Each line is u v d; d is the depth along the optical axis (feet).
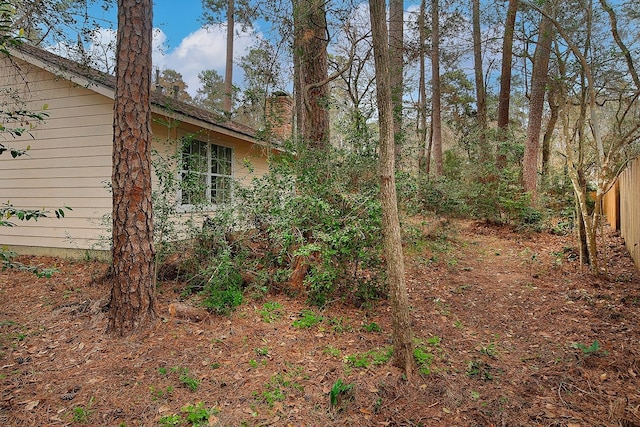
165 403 8.32
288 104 21.22
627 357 10.04
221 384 9.09
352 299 14.62
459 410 8.17
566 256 21.93
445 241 26.50
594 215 17.58
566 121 18.70
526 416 7.91
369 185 15.52
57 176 22.43
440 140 46.98
